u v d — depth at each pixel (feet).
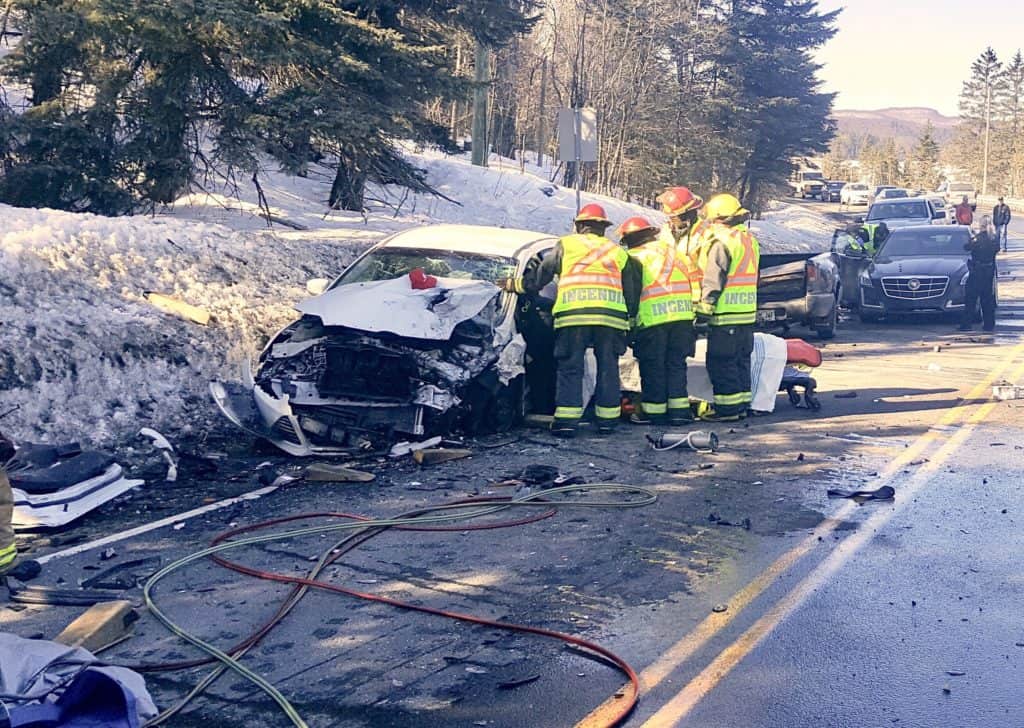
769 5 162.30
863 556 20.97
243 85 55.21
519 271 32.81
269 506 24.32
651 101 135.03
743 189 164.45
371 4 56.85
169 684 15.05
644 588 19.15
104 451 28.04
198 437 30.22
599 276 31.17
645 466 28.40
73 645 15.48
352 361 28.86
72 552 20.93
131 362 32.81
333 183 67.10
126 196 47.85
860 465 28.45
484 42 63.93
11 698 13.16
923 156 437.17
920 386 41.06
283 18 46.62
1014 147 453.17
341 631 17.08
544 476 26.78
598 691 14.94
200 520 23.22
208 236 44.75
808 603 18.42
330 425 28.78
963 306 62.03
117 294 36.94
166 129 49.01
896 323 65.98
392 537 22.12
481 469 27.81
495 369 30.25
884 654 16.30
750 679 15.38
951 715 14.30
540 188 89.56
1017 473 27.50
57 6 44.39
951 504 24.70
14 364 29.76
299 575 19.61
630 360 34.68
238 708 14.32
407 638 16.80
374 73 52.26
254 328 39.06
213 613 17.79
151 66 49.42
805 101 166.20
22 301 33.45
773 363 35.32
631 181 135.95
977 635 17.08
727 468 28.22
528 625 17.37
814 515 23.84
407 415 28.99
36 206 46.88
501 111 146.72
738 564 20.48
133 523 22.98
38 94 49.49
